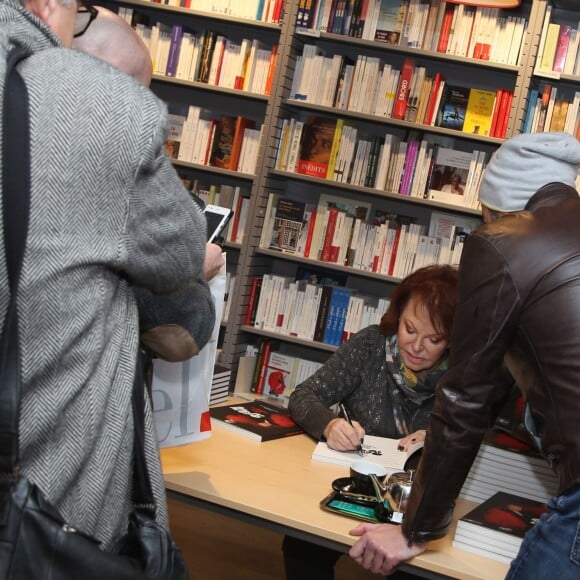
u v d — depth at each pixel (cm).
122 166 118
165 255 126
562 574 149
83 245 115
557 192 176
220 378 271
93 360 118
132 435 129
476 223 458
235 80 484
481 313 163
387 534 177
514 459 215
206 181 519
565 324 155
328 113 494
